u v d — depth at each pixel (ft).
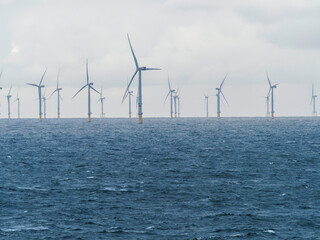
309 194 292.81
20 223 224.94
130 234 207.92
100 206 261.85
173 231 212.43
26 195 293.84
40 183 341.82
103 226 220.02
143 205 264.52
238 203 268.21
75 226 220.02
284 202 269.85
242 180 351.25
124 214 242.99
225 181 346.95
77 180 356.18
